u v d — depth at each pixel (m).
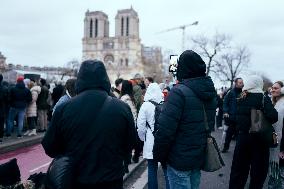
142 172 9.58
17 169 4.78
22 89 13.63
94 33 132.25
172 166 4.40
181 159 4.33
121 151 3.51
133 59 127.06
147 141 6.40
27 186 4.73
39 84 15.99
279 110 7.04
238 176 6.71
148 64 118.69
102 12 132.25
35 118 15.04
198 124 4.40
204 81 4.50
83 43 133.00
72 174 3.25
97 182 3.27
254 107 6.49
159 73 89.94
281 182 6.55
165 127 4.29
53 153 3.55
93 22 132.00
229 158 11.59
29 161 10.66
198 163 4.40
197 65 4.51
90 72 3.50
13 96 13.59
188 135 4.36
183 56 4.56
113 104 3.47
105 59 130.50
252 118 6.45
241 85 11.92
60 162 3.26
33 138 13.73
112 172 3.36
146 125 6.43
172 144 4.40
